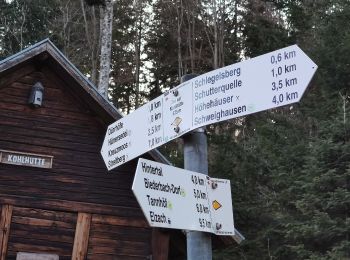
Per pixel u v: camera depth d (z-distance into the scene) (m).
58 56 9.15
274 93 2.92
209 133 18.41
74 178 9.42
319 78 18.22
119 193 9.61
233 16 28.00
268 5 25.70
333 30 19.28
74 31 29.38
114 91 29.91
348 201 13.43
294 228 14.42
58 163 9.40
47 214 9.12
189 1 27.52
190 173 3.26
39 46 9.13
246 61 3.10
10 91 9.45
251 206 17.12
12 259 8.76
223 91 3.19
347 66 18.02
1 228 8.80
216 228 3.29
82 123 9.73
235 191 17.17
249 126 22.83
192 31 28.03
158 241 9.44
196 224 3.19
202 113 3.29
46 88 9.68
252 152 18.72
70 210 9.23
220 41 26.67
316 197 14.09
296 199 16.23
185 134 3.40
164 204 3.11
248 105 3.04
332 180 14.15
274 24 23.39
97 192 9.49
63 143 9.52
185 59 27.05
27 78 9.59
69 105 9.74
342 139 15.12
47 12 30.59
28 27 29.81
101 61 15.16
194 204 3.22
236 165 17.69
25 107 9.46
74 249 9.11
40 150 9.35
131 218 9.57
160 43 29.28
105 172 9.64
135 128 3.99
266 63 2.99
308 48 20.77
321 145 14.57
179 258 10.91
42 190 9.19
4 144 9.17
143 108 3.91
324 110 17.17
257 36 23.23
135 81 29.80
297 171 16.58
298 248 14.16
